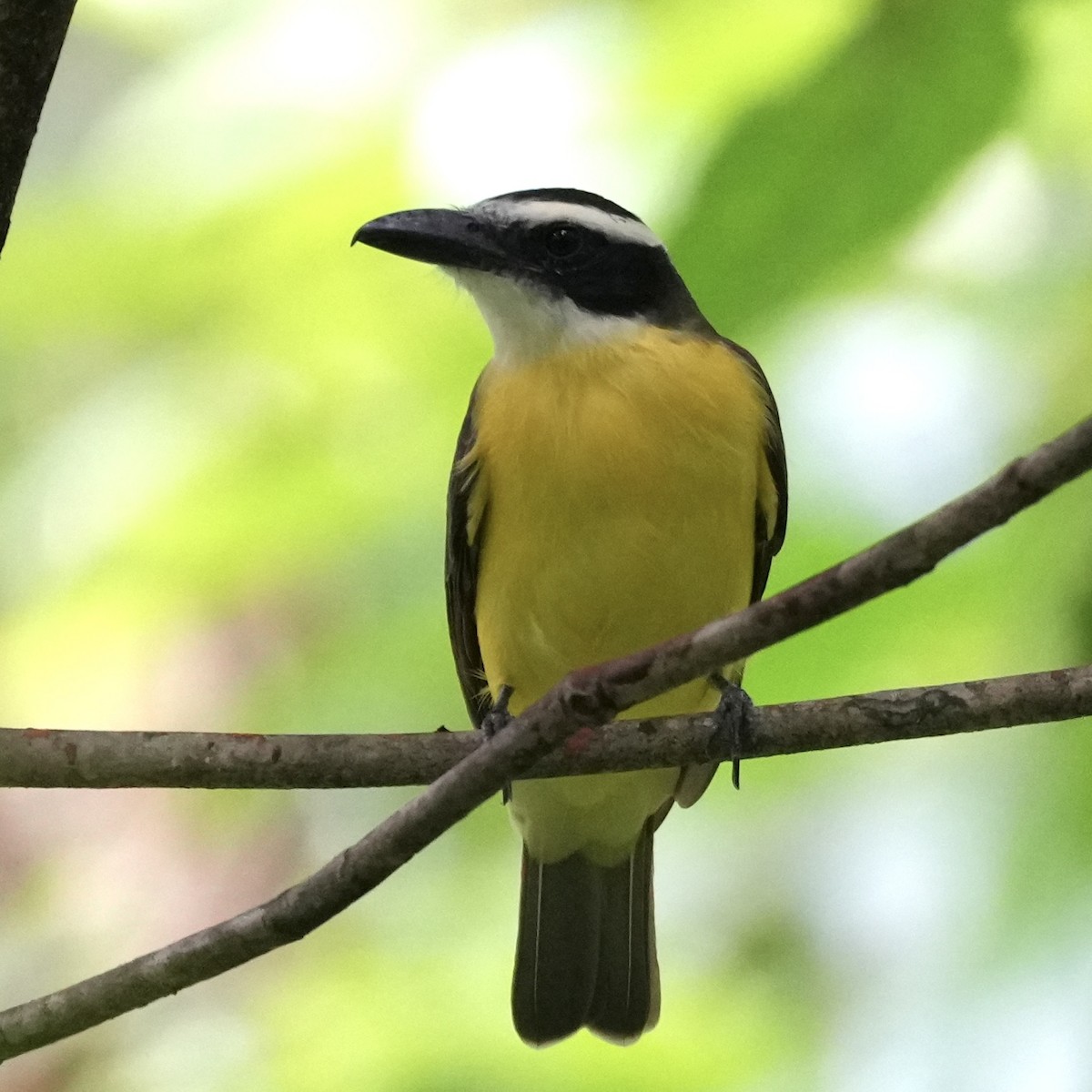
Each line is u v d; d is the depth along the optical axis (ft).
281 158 34.86
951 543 20.39
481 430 35.37
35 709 41.81
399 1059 44.50
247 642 42.11
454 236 35.12
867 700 29.14
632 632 35.45
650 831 41.06
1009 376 35.58
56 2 21.26
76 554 37.42
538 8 35.04
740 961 47.21
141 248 35.06
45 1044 25.44
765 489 35.91
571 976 40.83
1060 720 27.73
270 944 24.73
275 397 36.50
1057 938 31.73
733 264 26.94
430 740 28.25
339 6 35.53
